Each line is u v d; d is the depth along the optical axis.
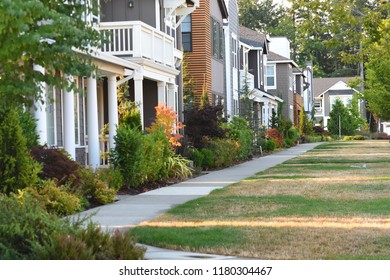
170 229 13.19
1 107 10.12
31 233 9.52
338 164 32.75
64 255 8.80
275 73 73.94
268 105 64.12
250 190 20.62
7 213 9.77
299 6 28.92
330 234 12.43
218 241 11.93
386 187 20.80
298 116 82.00
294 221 14.03
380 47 31.00
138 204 17.66
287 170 29.45
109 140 23.83
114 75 23.95
